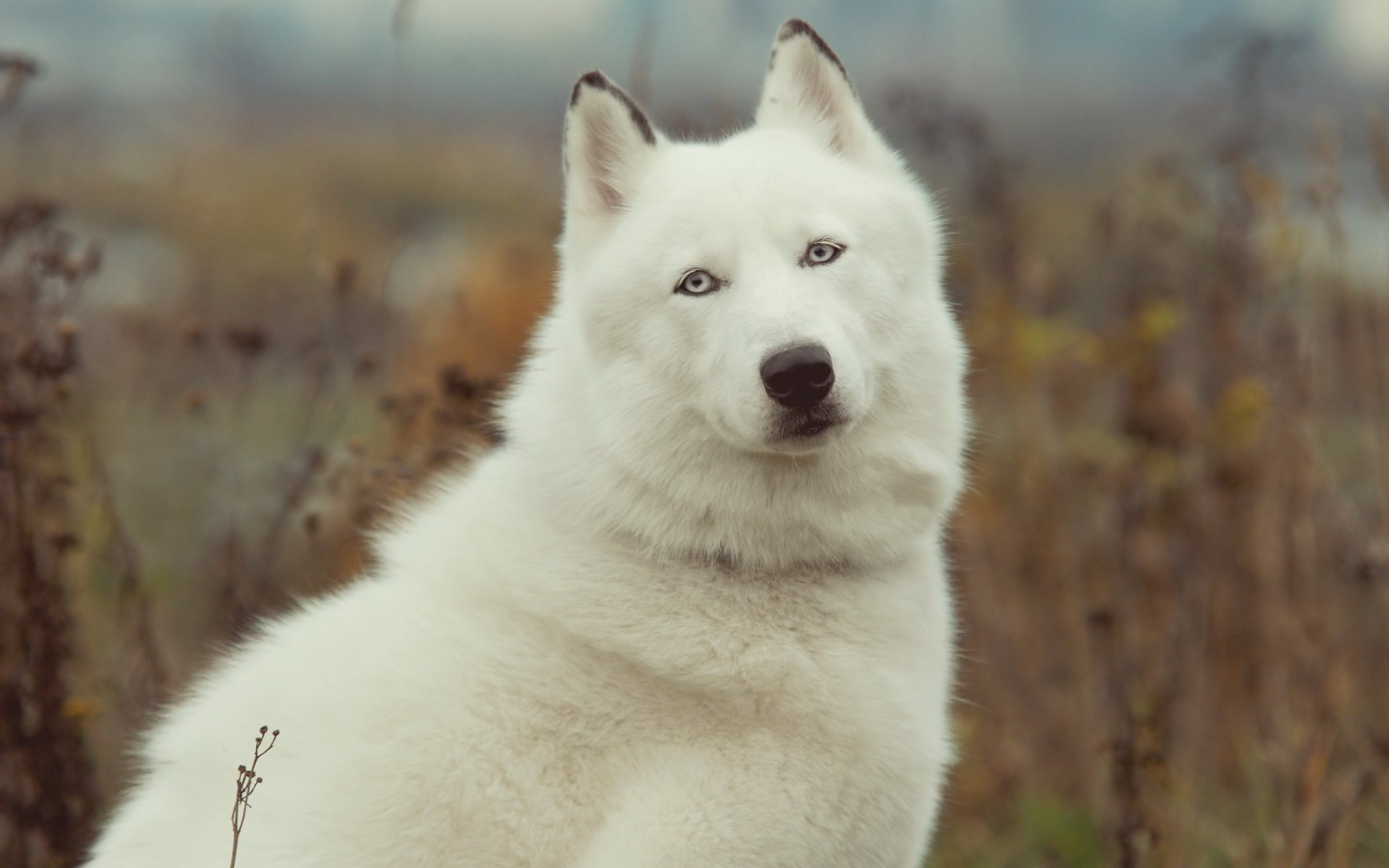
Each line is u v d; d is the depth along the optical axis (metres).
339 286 11.06
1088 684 8.91
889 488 5.83
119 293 15.45
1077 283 11.55
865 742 5.42
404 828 5.21
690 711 5.44
